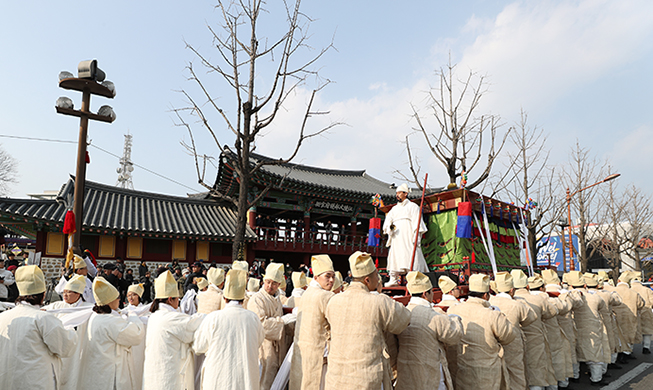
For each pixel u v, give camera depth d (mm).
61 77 8945
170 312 4953
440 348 4863
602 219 32938
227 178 24312
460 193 9508
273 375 5789
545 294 7449
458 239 9625
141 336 4969
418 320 4844
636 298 10516
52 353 4348
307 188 25594
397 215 9125
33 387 4117
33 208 18656
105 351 4703
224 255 23438
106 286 4859
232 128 13273
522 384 6023
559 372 7477
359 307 4348
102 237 20594
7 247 31859
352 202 28312
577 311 8703
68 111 8969
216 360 4602
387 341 5250
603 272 11164
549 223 23578
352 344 4270
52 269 18891
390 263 9016
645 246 35500
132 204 23328
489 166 18062
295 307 7062
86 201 21594
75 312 4891
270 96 13258
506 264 10914
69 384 4801
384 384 4430
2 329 4246
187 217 23891
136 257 21266
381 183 37406
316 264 5211
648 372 9195
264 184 24031
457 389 5602
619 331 9977
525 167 23359
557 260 37500
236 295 4852
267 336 5590
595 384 8375
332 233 26672
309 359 4770
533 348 6863
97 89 9219
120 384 4723
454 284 6191
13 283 9961
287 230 25109
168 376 4711
